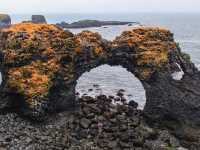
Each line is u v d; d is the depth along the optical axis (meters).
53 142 38.06
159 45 46.94
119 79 68.69
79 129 40.94
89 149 37.41
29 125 41.28
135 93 58.44
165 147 39.00
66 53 45.28
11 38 45.03
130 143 38.97
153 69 45.31
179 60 48.38
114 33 171.50
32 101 41.66
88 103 46.56
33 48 44.53
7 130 39.97
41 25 47.12
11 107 43.34
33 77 42.94
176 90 44.97
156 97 44.56
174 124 43.38
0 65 45.66
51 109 43.44
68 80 44.88
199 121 43.84
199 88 46.41
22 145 37.22
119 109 44.97
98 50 46.81
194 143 40.31
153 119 43.75
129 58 46.84
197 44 136.75
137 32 48.00
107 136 39.81
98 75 72.25
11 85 42.75
